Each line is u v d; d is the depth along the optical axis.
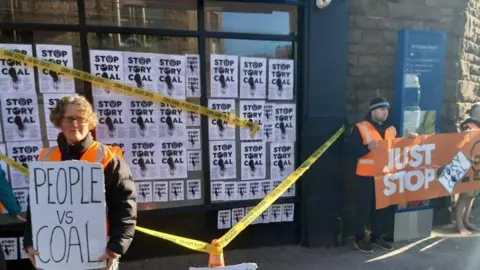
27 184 3.74
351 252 4.38
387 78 4.74
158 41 3.96
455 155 4.45
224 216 4.29
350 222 4.70
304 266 4.01
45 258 2.19
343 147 4.50
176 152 4.10
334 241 4.54
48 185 2.15
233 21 4.18
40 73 3.67
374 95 4.71
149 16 3.94
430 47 4.59
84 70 3.76
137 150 3.99
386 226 4.62
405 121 4.57
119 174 2.27
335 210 4.52
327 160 4.43
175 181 4.14
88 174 2.15
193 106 4.06
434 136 4.37
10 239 3.76
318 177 4.42
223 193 4.29
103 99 3.84
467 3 5.09
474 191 4.89
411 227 4.70
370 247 4.37
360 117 4.68
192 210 4.18
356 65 4.58
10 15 3.59
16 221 3.75
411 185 4.33
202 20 4.03
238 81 4.19
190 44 4.05
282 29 4.33
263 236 4.47
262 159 4.36
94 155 2.25
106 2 3.81
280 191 3.73
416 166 4.33
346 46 4.37
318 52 4.27
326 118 4.36
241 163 4.30
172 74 4.00
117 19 3.86
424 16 4.83
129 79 3.88
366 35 4.59
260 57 4.24
